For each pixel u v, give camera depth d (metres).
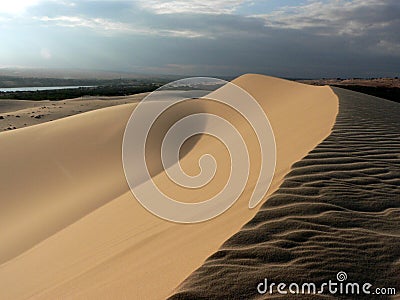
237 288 2.20
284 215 3.20
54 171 16.75
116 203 9.16
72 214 11.54
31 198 14.29
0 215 12.95
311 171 4.41
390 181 4.20
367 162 4.87
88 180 15.55
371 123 8.05
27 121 41.91
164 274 2.79
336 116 8.80
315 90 20.06
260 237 2.82
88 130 21.25
